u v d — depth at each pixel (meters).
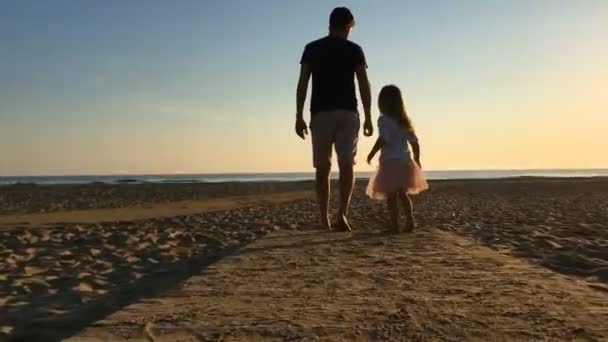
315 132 5.73
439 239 4.70
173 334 2.03
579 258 5.38
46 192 33.19
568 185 32.47
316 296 2.60
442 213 12.05
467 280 2.92
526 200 18.34
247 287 2.81
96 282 4.72
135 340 1.97
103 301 4.02
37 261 5.77
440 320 2.18
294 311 2.33
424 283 2.86
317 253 3.95
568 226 8.65
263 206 15.89
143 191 34.16
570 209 13.47
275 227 9.12
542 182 39.03
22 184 51.81
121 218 11.29
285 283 2.90
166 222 10.27
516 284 2.81
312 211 13.36
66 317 3.58
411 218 5.57
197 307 2.40
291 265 3.45
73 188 39.88
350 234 5.23
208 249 6.73
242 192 30.45
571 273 4.75
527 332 2.03
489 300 2.48
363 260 3.61
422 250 4.05
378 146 5.61
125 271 5.28
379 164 5.61
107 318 2.23
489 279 2.94
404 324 2.13
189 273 5.17
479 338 1.98
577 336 1.98
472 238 7.16
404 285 2.82
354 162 5.73
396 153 5.55
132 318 2.22
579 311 2.29
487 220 10.06
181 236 7.78
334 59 5.65
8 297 4.17
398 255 3.81
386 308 2.36
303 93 5.76
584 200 18.20
